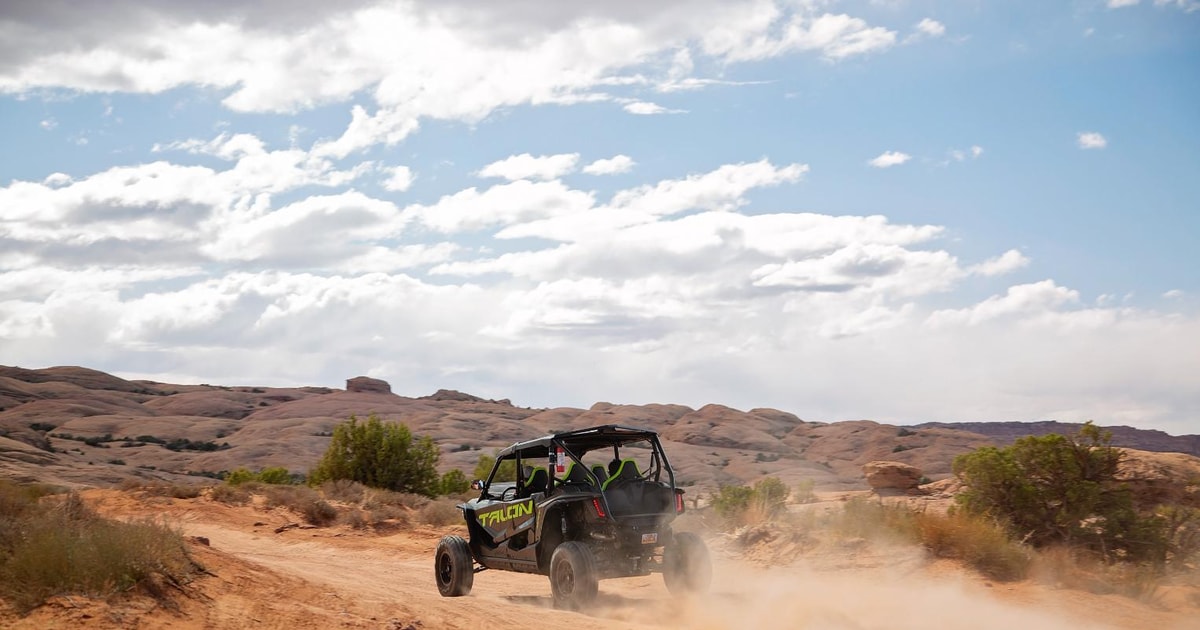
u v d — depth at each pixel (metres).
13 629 6.20
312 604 8.25
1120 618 10.33
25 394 188.00
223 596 7.77
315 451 148.75
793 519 16.86
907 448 138.12
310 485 35.25
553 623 9.09
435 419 172.38
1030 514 14.83
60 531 7.41
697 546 11.30
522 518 11.77
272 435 160.38
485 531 12.66
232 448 150.62
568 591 10.54
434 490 35.59
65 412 174.38
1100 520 14.53
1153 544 14.02
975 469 15.67
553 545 11.45
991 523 14.55
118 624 6.57
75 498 8.77
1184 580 13.05
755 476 119.69
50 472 77.50
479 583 14.34
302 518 23.31
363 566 16.12
